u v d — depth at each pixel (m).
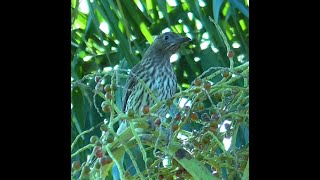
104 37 9.10
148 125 4.76
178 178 4.93
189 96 4.79
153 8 9.11
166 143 4.74
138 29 8.92
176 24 9.48
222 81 4.87
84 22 9.14
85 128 8.41
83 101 8.48
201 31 9.25
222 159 4.73
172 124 4.71
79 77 9.09
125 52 8.48
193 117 4.72
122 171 4.45
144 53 9.66
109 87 4.73
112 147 4.75
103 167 4.63
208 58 8.73
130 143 4.82
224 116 4.75
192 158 4.66
